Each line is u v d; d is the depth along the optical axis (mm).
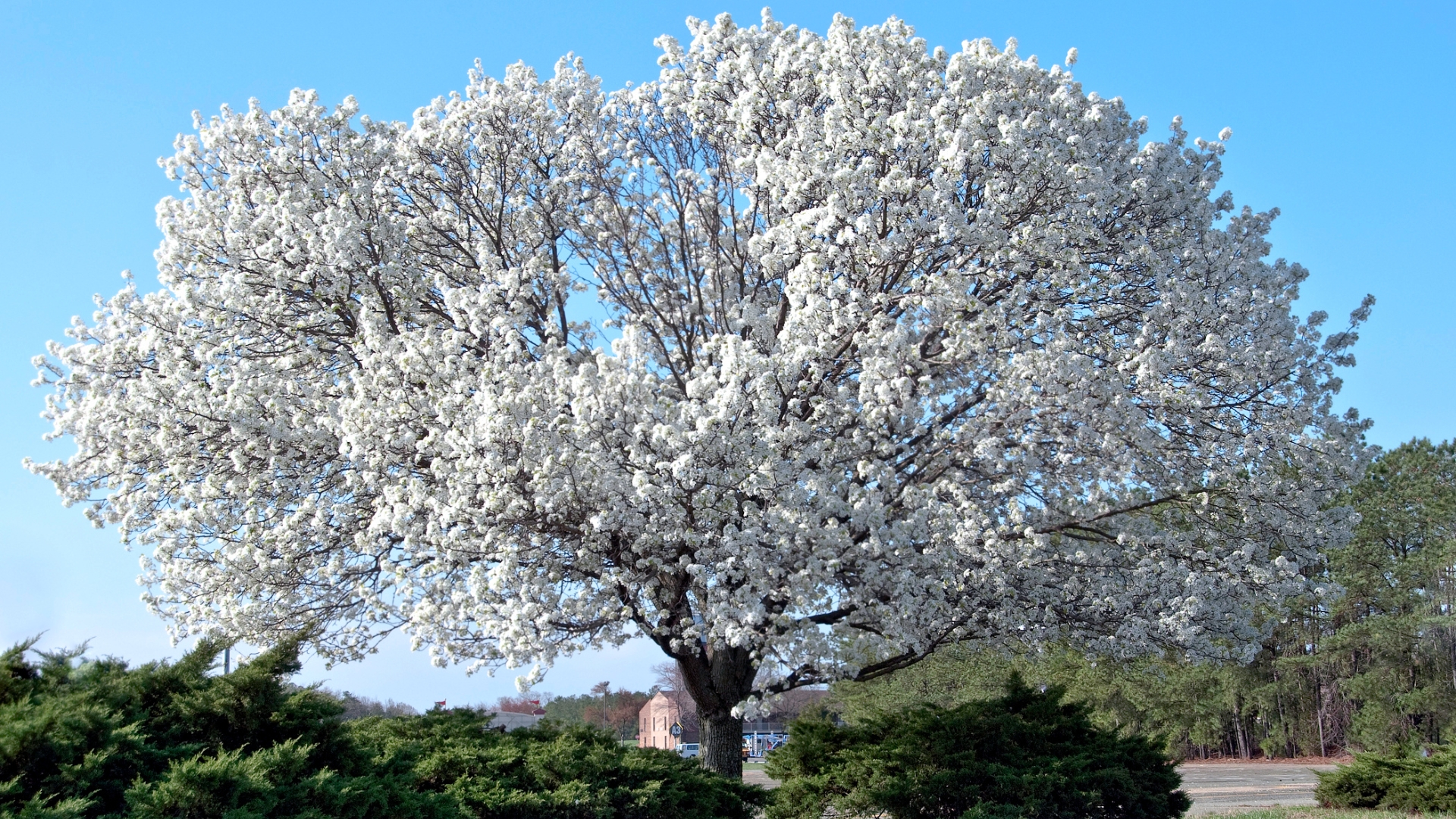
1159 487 13992
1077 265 12898
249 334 13883
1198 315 13047
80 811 6211
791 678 12258
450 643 11742
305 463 13109
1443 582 37719
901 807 12062
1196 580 12500
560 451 11016
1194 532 14016
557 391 11539
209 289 13477
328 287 13773
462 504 11047
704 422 10570
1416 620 36844
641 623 11992
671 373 14312
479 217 15180
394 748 10047
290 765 7645
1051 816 12164
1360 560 39281
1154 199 14023
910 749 12664
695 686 13703
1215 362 13086
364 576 13141
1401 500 39969
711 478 10938
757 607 10555
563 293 15203
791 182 12812
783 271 13758
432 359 12203
